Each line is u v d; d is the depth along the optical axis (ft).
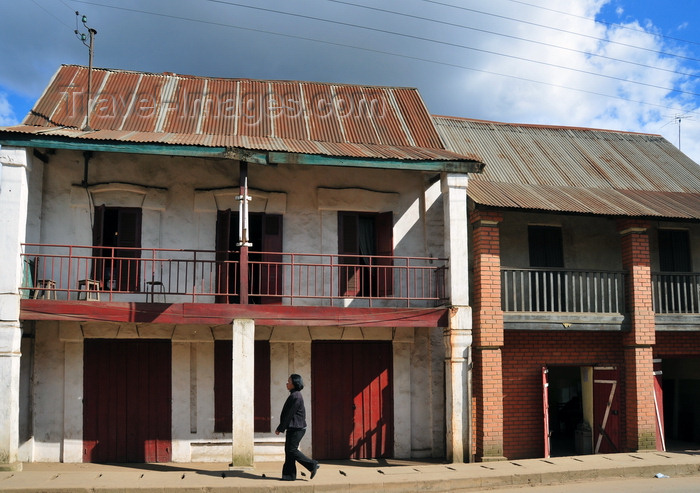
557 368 58.13
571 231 50.03
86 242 43.06
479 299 43.68
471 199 43.42
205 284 44.16
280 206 45.78
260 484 33.47
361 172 47.34
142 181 44.32
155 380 43.32
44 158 42.75
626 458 41.88
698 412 53.57
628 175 54.03
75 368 42.37
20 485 32.32
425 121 52.16
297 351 45.06
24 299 37.37
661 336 49.88
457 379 41.98
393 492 34.35
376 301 46.24
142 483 33.30
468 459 41.65
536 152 55.88
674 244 51.62
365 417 45.47
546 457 44.80
